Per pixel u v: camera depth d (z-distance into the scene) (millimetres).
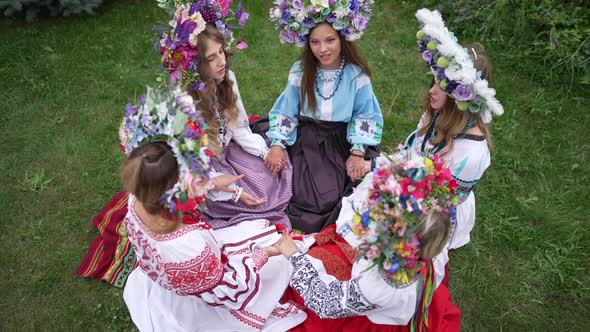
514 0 4449
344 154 3303
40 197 3418
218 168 3061
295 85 3162
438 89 2443
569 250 3186
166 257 2113
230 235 2832
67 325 2779
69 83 4230
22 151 3705
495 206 3439
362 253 2104
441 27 2439
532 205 3441
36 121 3922
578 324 2875
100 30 4738
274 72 4430
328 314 2314
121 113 4047
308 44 2984
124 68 4391
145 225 2115
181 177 1918
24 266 3035
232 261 2426
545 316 2910
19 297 2887
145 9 5008
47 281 2967
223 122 3010
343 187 3131
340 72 3059
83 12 4898
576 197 3502
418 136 2809
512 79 4359
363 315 2465
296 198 3117
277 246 2607
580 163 3721
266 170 3195
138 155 1953
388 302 2199
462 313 2934
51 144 3770
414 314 2459
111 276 2949
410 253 1938
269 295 2502
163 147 1977
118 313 2824
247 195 2965
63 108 4051
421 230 1947
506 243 3252
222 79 2924
